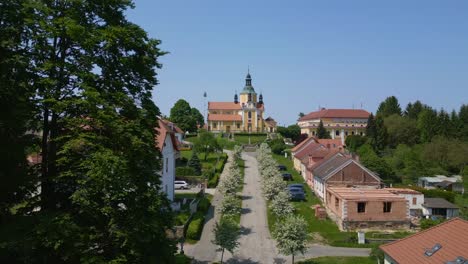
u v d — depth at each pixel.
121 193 20.83
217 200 60.84
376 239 43.75
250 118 169.88
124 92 24.03
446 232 24.81
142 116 24.16
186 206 53.94
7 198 20.33
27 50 21.09
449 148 101.50
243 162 105.12
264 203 60.31
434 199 59.84
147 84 25.58
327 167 66.31
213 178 74.44
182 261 32.88
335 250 40.72
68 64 21.44
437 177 87.06
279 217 47.94
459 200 72.94
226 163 101.25
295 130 161.12
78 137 20.81
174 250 23.58
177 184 68.69
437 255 22.81
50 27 20.56
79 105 21.31
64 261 19.41
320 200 63.81
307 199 64.56
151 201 22.83
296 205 59.97
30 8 20.84
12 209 22.91
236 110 176.25
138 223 21.09
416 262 23.31
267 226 48.41
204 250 39.16
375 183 60.72
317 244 42.75
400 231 47.56
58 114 22.16
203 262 35.88
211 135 105.25
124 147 22.31
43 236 18.22
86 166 19.91
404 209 48.47
